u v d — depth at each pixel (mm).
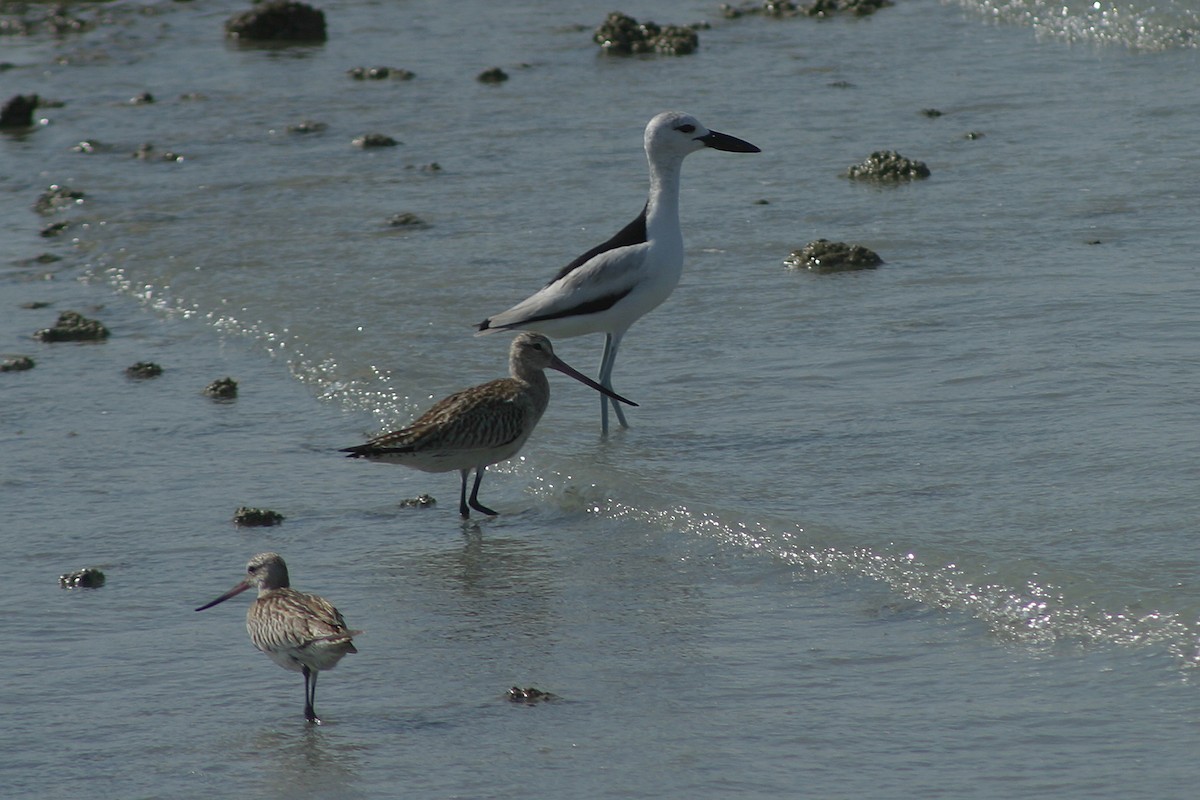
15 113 30234
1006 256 18859
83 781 9188
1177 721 9156
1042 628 10398
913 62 30328
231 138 28062
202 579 12133
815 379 15477
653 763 9086
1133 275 17688
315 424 15469
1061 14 31953
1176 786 8453
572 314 15188
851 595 11195
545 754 9266
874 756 9008
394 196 23500
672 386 15734
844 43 32531
